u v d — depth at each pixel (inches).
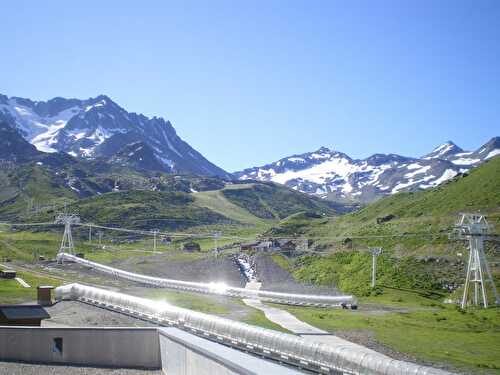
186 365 1157.7
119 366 1481.3
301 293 5354.3
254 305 4163.4
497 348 2618.1
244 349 2126.0
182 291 5098.4
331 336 2682.1
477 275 4906.5
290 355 1920.5
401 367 1568.7
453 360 2279.8
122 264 7578.7
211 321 2386.8
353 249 7327.8
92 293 3607.3
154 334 1457.9
